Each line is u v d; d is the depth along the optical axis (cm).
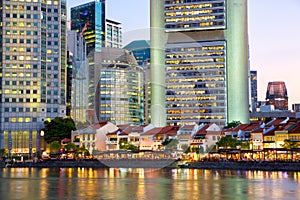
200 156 13638
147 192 6309
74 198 5700
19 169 14738
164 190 6544
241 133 16438
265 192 6297
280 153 12862
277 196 5831
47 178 9444
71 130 19712
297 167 11388
